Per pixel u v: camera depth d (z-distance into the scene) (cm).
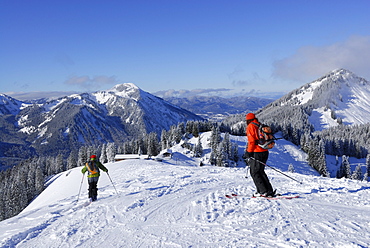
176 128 10650
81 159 9619
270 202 608
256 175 653
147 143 10375
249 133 636
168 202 740
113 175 2178
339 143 11988
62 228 569
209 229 471
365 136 14138
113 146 9412
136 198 834
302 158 9794
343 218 466
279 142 10975
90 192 920
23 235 542
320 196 657
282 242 381
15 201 6125
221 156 7400
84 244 467
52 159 11994
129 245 441
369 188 759
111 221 598
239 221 495
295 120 18975
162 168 2191
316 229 420
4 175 11225
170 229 500
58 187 4262
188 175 1481
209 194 797
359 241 363
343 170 7794
